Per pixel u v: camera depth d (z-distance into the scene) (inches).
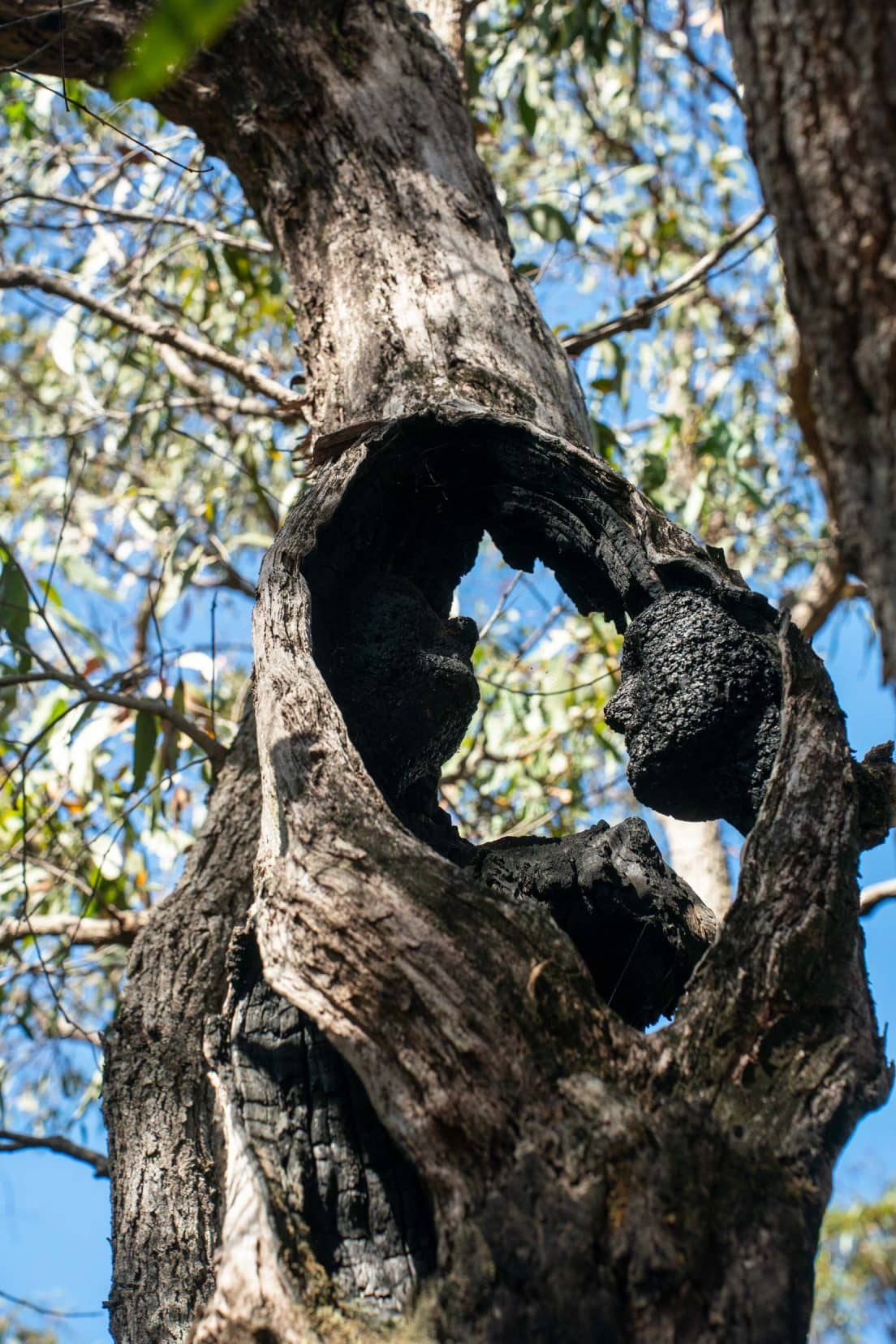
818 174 43.6
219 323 208.5
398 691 78.5
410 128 107.0
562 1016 54.7
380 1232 61.2
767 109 45.7
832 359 43.5
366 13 112.4
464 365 90.7
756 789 69.6
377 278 98.3
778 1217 50.9
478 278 98.0
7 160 203.0
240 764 111.2
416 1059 54.6
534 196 220.2
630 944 73.4
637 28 198.4
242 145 111.0
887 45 42.3
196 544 204.8
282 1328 53.3
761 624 71.6
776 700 69.9
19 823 176.9
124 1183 88.2
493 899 57.9
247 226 203.0
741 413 222.8
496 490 84.0
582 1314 48.7
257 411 168.1
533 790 197.0
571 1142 51.8
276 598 73.7
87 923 164.4
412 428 82.4
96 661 189.6
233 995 68.2
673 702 71.0
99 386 227.8
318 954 58.1
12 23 107.6
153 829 158.4
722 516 236.5
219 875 103.5
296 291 105.0
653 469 170.6
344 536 80.6
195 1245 83.6
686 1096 53.7
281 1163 62.8
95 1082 164.4
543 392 91.0
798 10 44.6
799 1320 49.5
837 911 58.2
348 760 64.9
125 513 207.9
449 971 55.7
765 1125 53.4
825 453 45.5
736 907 58.1
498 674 196.5
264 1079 65.9
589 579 81.9
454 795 209.5
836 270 43.0
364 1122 64.1
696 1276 49.3
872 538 43.0
